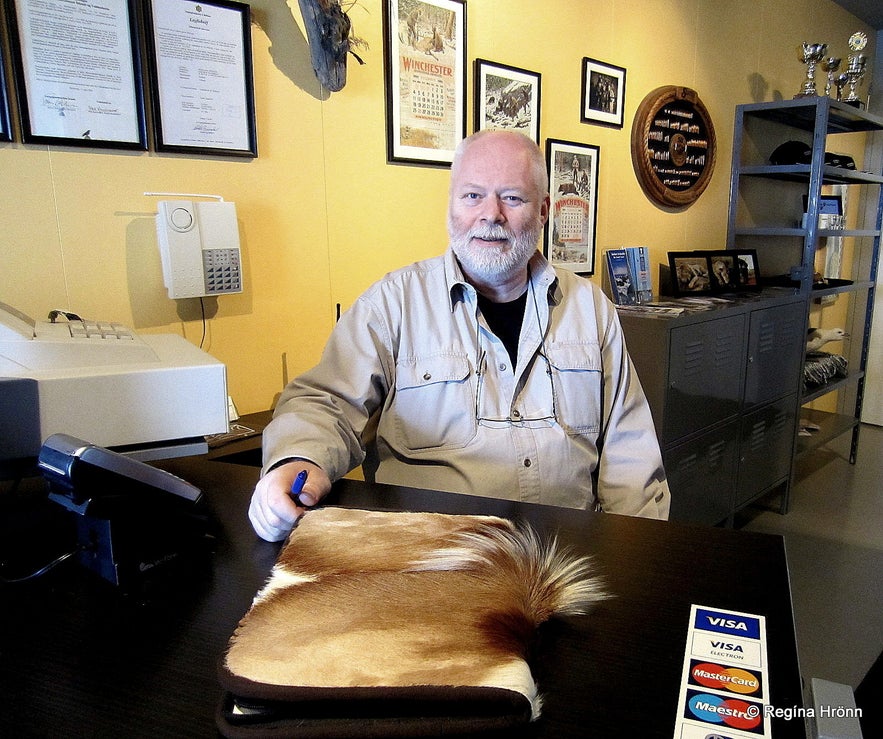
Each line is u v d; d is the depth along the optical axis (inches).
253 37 66.0
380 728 18.7
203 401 41.3
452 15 82.8
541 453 54.3
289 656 21.0
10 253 54.1
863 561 103.3
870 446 163.6
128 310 61.1
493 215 52.9
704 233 131.8
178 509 30.7
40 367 38.3
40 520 35.2
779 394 119.7
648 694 21.0
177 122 61.7
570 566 29.0
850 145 171.8
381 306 55.1
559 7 96.7
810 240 122.5
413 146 82.0
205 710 20.8
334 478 40.4
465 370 54.5
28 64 52.9
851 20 167.3
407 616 23.2
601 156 107.0
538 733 19.4
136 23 58.0
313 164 72.9
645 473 57.7
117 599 27.5
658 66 114.7
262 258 70.0
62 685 22.0
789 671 22.1
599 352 58.4
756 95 138.9
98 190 58.0
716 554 30.5
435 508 35.5
